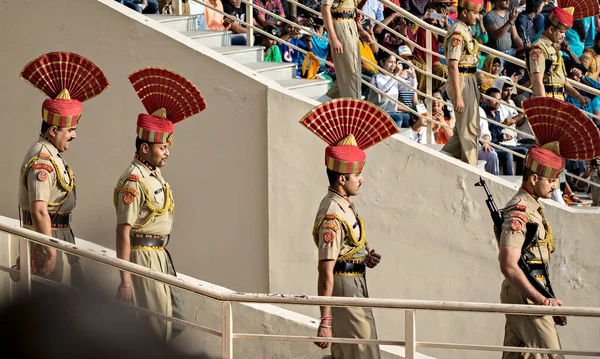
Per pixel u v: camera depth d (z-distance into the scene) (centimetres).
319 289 834
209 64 1273
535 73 1329
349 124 870
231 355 755
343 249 844
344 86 1336
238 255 1302
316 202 1269
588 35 2155
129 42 1290
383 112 862
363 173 1278
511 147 1645
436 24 1742
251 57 1458
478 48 1338
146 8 1562
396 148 1262
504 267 832
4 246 895
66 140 945
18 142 1346
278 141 1267
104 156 1321
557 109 855
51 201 932
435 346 722
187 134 1300
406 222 1269
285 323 1011
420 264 1270
